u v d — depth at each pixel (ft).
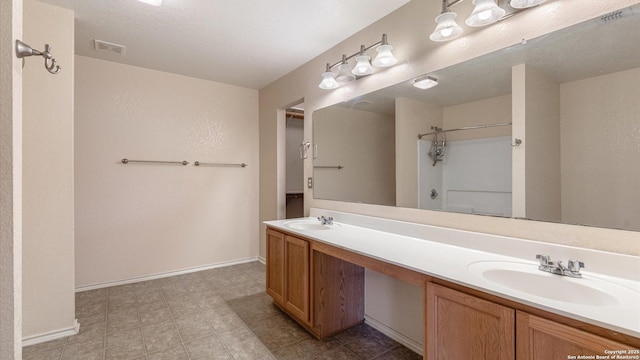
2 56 2.70
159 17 7.21
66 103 6.84
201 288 9.80
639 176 3.76
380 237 6.48
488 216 5.23
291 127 14.23
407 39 6.56
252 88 12.75
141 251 10.44
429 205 6.19
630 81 3.83
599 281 3.74
